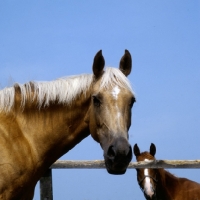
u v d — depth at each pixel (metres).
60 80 5.62
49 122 5.47
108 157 4.89
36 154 5.38
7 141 5.22
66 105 5.49
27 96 5.49
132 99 5.26
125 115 5.09
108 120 5.03
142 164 8.84
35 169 5.36
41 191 7.99
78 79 5.55
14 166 5.15
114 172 4.91
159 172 10.30
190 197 10.23
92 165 8.27
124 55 5.77
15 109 5.44
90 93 5.45
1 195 5.07
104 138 5.07
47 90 5.50
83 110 5.48
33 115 5.47
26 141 5.34
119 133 4.92
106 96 5.13
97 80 5.46
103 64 5.49
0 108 5.40
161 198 10.40
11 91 5.46
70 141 5.52
